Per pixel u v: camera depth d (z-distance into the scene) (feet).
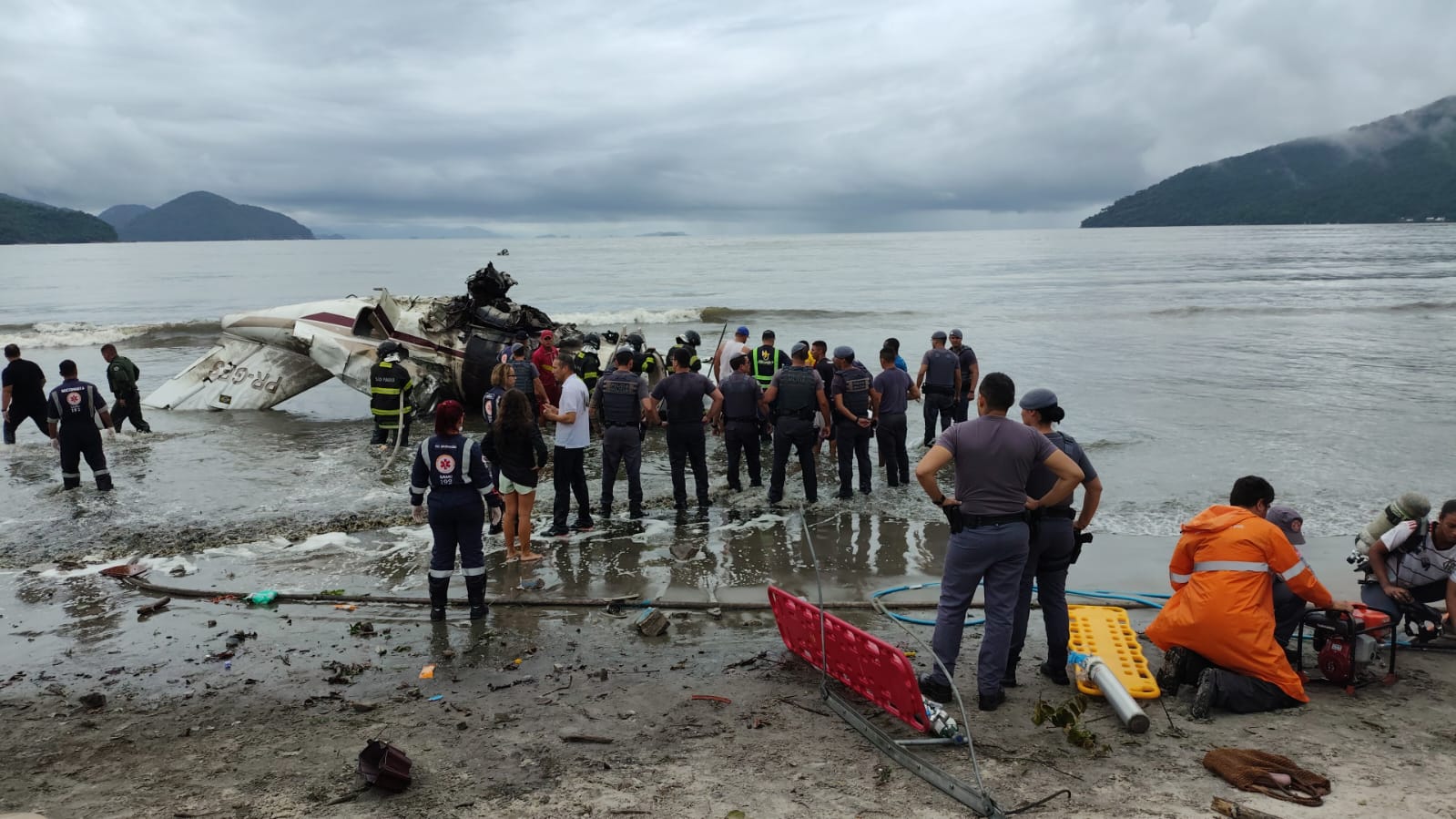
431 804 11.98
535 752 13.50
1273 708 14.88
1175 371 56.08
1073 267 222.28
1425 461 32.86
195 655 17.61
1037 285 151.94
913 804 11.81
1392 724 14.25
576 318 103.30
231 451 37.45
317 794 12.28
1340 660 15.56
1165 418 41.27
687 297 137.90
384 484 31.58
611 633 18.65
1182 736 13.88
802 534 25.54
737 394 29.94
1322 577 21.72
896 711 13.89
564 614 19.75
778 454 28.73
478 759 13.32
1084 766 12.85
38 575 22.29
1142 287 142.82
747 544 24.61
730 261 289.74
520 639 18.35
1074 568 22.66
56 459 35.78
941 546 24.40
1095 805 11.68
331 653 17.66
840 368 29.27
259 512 27.84
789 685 16.07
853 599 20.45
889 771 12.78
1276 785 11.98
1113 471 32.09
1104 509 27.73
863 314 101.81
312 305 51.03
